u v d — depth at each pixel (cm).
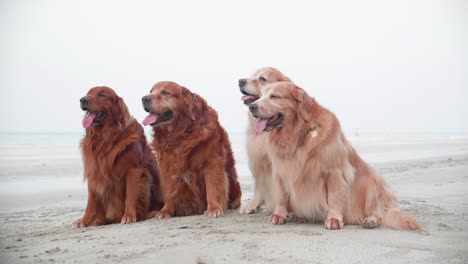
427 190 553
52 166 880
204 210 463
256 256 352
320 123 402
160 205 472
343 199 404
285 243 370
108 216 449
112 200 449
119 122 445
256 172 458
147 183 452
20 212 504
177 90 448
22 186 643
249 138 457
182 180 452
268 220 425
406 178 640
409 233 388
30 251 369
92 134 444
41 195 588
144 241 381
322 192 405
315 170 401
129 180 445
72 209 520
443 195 525
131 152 446
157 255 355
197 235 390
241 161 998
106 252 363
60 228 437
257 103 399
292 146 404
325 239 376
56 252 367
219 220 432
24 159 1027
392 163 881
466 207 464
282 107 401
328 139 399
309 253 354
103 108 439
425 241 371
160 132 455
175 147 450
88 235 400
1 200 559
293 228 403
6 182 671
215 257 352
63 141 2036
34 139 2194
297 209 414
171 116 446
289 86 405
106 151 442
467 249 357
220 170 455
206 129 454
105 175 441
